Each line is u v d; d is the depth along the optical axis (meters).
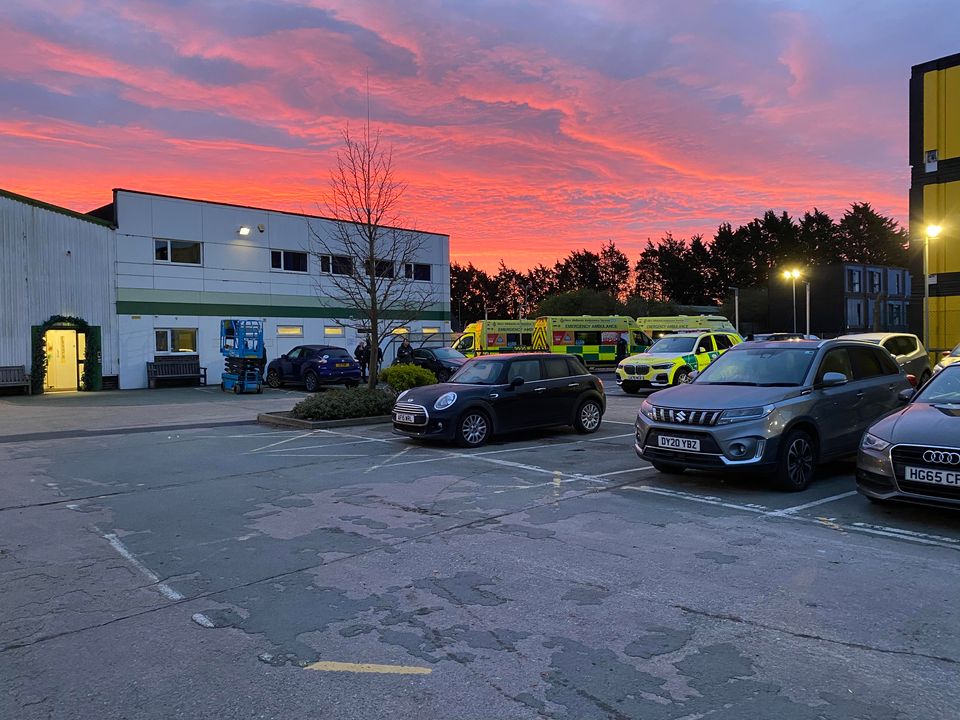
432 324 34.12
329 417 14.01
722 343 21.31
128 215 25.03
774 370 8.00
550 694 3.23
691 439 7.22
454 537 5.86
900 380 8.90
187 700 3.23
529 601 4.39
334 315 30.28
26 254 22.42
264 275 28.50
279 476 8.69
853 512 6.50
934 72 24.56
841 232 87.75
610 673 3.43
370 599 4.47
